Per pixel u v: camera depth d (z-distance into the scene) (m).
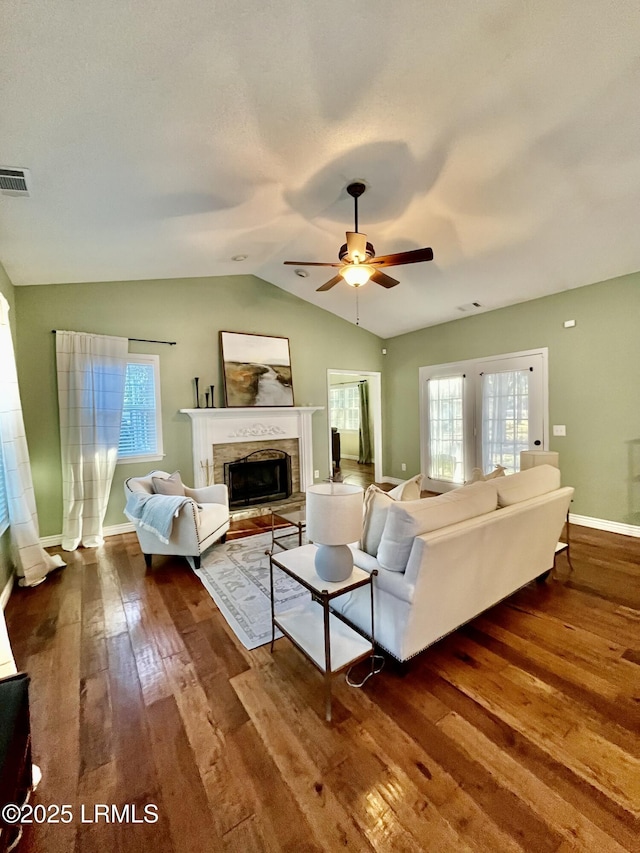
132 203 2.61
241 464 4.98
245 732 1.59
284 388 5.42
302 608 2.26
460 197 2.93
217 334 4.93
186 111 1.85
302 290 5.41
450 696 1.77
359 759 1.45
